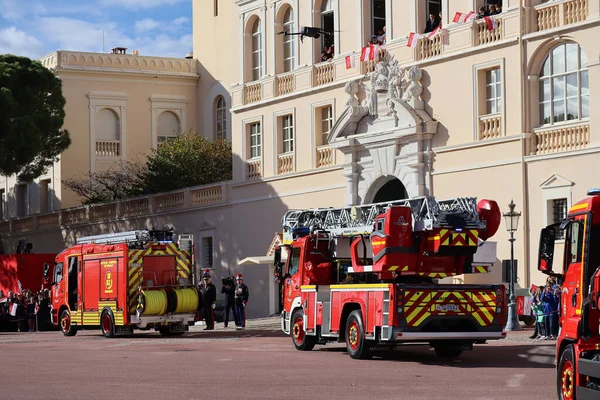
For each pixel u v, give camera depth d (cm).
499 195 3547
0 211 7069
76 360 2545
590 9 3269
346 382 1934
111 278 3581
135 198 5522
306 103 4441
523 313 3362
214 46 6331
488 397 1673
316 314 2666
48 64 6169
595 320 1512
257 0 4731
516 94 3503
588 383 1491
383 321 2323
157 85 6381
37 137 5409
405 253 2383
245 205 4781
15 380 2047
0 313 4706
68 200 6241
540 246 1694
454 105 3734
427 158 3819
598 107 3241
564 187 3328
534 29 3462
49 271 4112
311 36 4356
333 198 4281
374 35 4181
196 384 1920
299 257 2775
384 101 4003
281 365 2306
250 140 4819
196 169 5544
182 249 3609
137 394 1767
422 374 2064
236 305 3975
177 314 3541
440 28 3788
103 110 6244
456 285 2342
